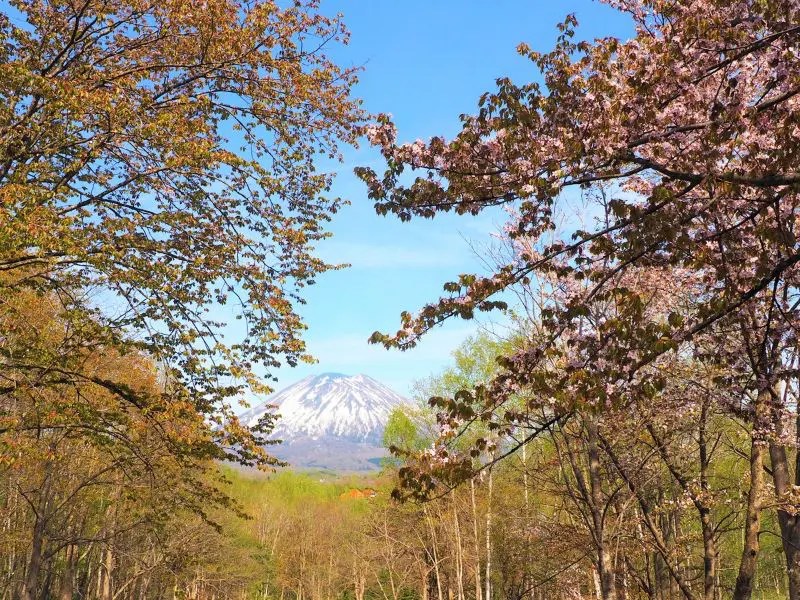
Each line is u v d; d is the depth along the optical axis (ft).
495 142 17.26
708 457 35.94
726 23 15.28
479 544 83.05
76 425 35.55
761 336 23.21
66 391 40.14
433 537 97.76
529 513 53.72
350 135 37.73
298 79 35.70
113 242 30.55
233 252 34.04
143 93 31.27
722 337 24.20
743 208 18.48
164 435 35.96
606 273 17.84
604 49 16.40
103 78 31.24
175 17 33.55
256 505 190.70
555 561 55.26
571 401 15.56
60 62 34.71
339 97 38.42
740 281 18.11
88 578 90.53
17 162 31.91
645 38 16.43
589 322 24.11
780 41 15.74
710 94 17.34
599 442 34.17
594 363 17.02
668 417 32.19
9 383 35.99
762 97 16.51
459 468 18.42
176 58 36.29
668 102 15.92
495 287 17.49
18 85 26.99
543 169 16.85
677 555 39.83
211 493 46.16
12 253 27.89
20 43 32.32
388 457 94.27
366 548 122.31
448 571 104.68
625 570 45.88
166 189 34.14
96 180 35.35
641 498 37.06
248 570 112.68
